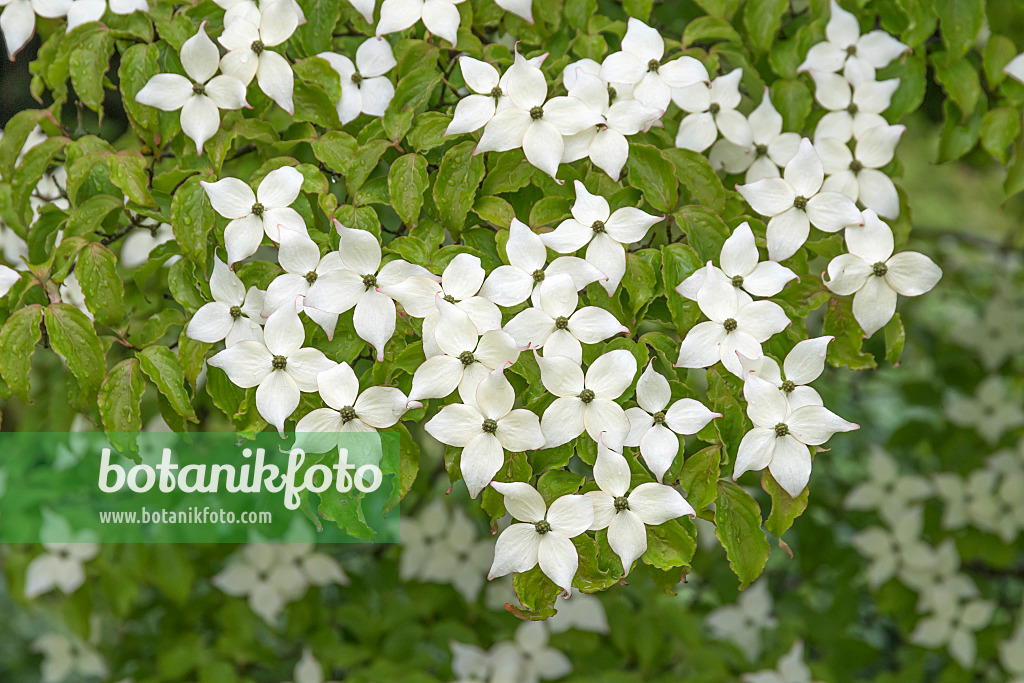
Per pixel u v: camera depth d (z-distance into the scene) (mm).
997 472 2141
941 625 2100
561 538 1396
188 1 1456
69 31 1441
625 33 1477
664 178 1438
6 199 1469
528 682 1986
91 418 1472
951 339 2275
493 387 1382
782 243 1442
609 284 1409
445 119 1439
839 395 2398
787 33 1545
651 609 1986
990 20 1536
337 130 1460
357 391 1396
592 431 1398
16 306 1420
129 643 2035
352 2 1441
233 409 1431
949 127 1557
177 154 1456
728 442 1426
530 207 1458
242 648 1977
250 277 1429
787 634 2025
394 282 1398
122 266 1796
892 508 2111
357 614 2012
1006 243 2363
